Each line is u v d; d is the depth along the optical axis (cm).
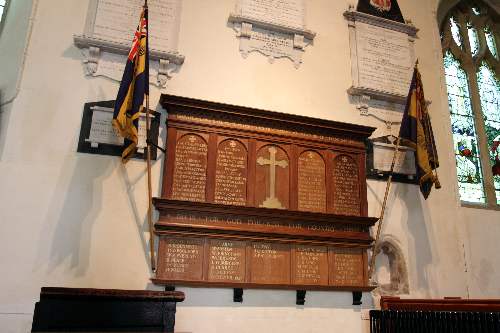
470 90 808
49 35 556
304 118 598
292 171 583
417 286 612
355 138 631
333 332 550
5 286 461
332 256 567
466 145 766
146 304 405
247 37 637
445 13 844
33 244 480
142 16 531
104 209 511
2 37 602
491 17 870
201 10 629
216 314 510
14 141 508
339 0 720
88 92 547
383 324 536
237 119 579
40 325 376
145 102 564
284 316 536
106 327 388
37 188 499
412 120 621
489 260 672
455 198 684
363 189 611
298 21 670
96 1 582
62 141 522
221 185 550
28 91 529
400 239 624
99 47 558
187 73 593
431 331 470
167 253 505
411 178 654
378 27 725
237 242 533
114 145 533
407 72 715
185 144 550
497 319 406
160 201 508
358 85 673
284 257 546
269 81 629
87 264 489
